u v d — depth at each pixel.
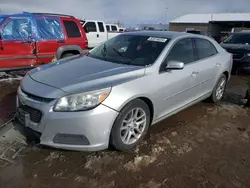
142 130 3.31
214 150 3.34
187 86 3.99
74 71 3.28
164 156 3.12
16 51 6.55
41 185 2.52
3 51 6.32
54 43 7.28
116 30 18.06
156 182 2.63
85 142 2.78
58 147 2.78
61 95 2.73
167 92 3.56
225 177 2.78
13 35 6.49
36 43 6.90
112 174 2.72
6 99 4.99
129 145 3.14
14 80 6.64
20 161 2.86
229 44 9.48
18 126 3.44
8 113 4.23
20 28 6.62
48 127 2.72
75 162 2.89
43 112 2.72
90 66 3.47
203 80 4.43
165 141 3.48
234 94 6.20
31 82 3.10
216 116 4.56
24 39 6.67
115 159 2.99
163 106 3.58
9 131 3.43
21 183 2.53
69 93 2.73
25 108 2.92
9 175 2.62
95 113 2.70
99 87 2.81
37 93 2.83
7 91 5.57
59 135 2.75
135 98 3.05
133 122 3.17
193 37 4.39
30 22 6.80
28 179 2.59
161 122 4.13
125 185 2.57
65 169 2.77
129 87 3.00
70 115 2.67
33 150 3.07
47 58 7.21
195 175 2.79
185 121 4.25
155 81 3.35
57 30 7.37
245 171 2.90
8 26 6.40
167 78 3.54
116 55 3.91
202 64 4.35
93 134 2.75
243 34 10.07
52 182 2.56
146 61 3.56
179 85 3.78
